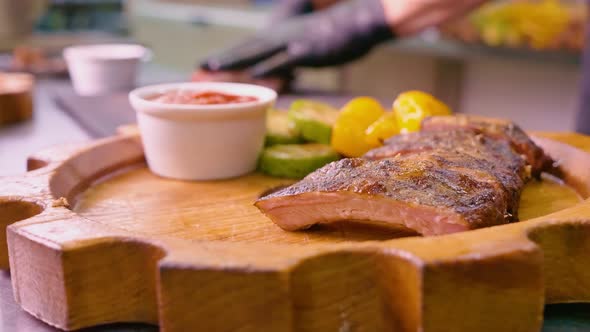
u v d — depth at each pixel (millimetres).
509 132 476
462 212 368
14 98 689
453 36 1136
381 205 382
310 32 780
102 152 498
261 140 510
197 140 484
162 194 468
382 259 339
